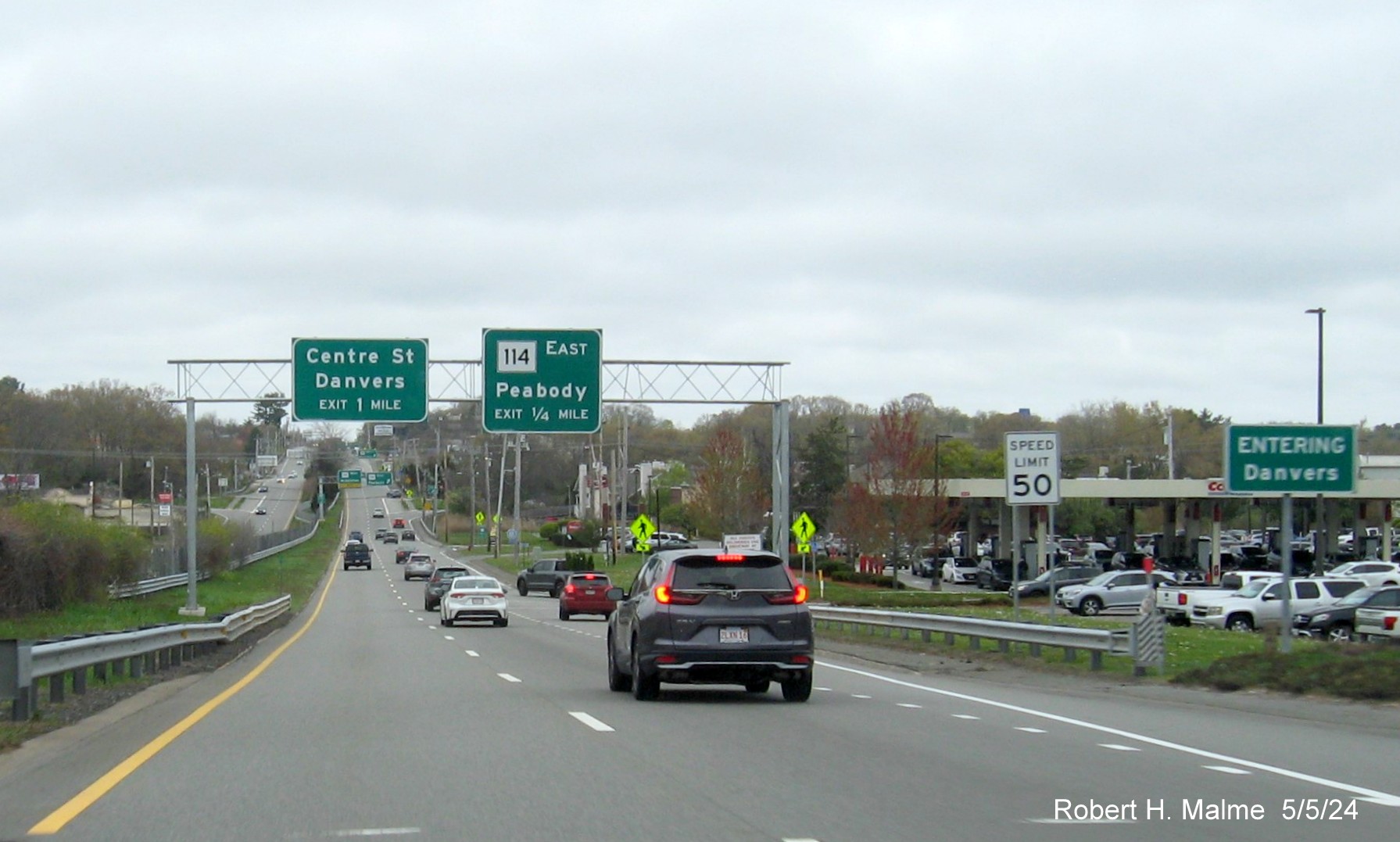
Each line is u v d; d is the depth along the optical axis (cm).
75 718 1575
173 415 12656
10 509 4828
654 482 14212
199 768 1188
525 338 3562
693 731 1439
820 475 9756
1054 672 2295
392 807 984
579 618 5266
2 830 913
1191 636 3219
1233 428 2089
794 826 905
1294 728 1484
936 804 991
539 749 1291
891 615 3166
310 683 2162
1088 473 12581
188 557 4603
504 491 17450
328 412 3556
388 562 12194
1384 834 888
